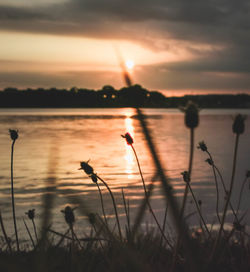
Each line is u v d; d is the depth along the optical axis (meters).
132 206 8.77
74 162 28.06
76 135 60.84
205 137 55.59
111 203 9.33
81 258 1.13
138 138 52.03
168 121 111.31
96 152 36.66
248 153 34.84
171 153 34.22
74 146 42.69
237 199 11.94
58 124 97.56
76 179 18.58
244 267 1.35
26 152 37.06
